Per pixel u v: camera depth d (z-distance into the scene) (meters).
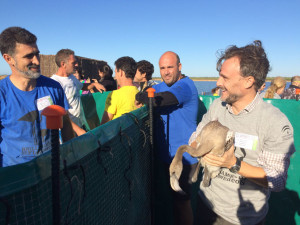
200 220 2.20
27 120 2.12
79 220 1.10
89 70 10.90
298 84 5.93
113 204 1.53
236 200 1.89
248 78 1.65
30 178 0.82
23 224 0.81
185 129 2.93
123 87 3.15
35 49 2.01
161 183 3.24
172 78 2.97
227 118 1.96
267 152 1.68
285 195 3.34
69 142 1.04
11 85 2.07
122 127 1.72
